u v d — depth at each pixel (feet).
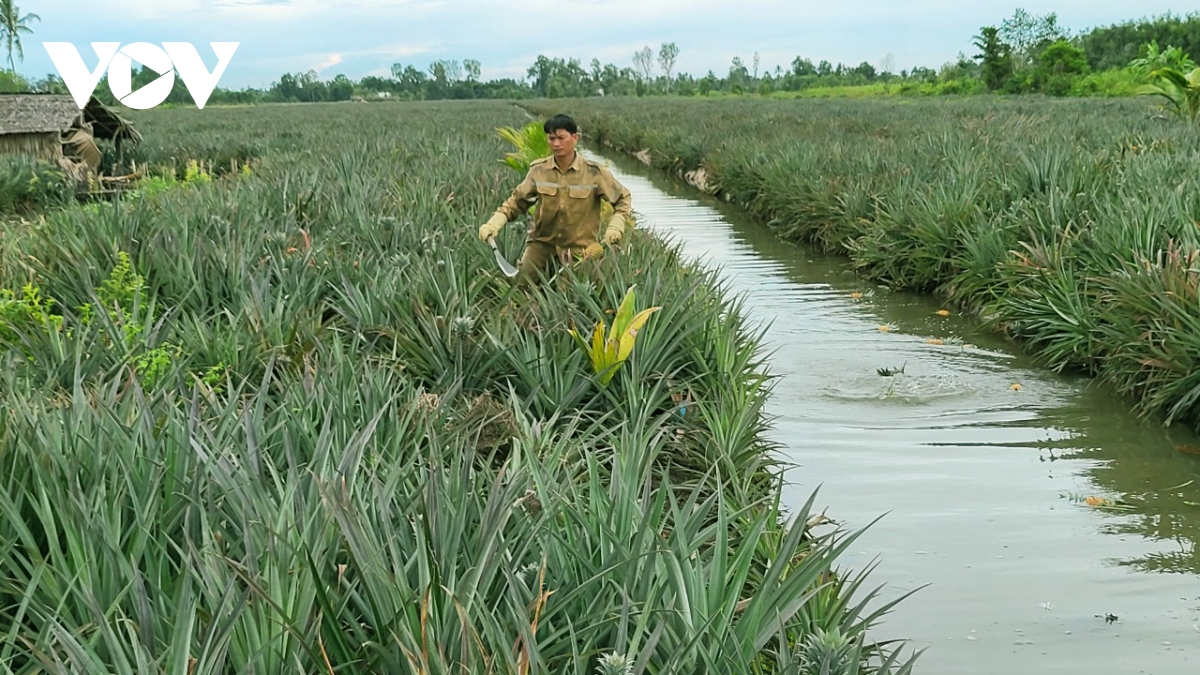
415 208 37.50
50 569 10.42
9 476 11.93
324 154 69.97
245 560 10.01
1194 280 24.48
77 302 24.43
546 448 16.49
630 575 10.75
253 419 13.43
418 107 314.96
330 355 18.42
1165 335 23.93
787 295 39.47
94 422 12.64
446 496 11.62
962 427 23.35
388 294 23.49
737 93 351.25
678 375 22.72
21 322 20.85
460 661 9.13
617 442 16.92
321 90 548.72
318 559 10.12
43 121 73.36
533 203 27.76
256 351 20.01
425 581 9.86
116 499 10.97
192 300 24.27
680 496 18.11
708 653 9.84
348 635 10.26
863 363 28.81
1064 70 195.72
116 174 80.12
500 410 17.78
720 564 10.86
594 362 20.13
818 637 10.11
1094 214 33.65
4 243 30.35
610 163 118.83
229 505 11.78
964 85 215.31
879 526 17.97
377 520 11.16
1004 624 14.67
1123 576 16.05
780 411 24.62
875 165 55.01
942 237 38.50
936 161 52.26
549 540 11.31
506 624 9.99
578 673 9.39
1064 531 17.74
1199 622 14.60
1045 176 40.52
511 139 47.24
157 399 14.48
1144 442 22.17
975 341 31.42
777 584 11.41
